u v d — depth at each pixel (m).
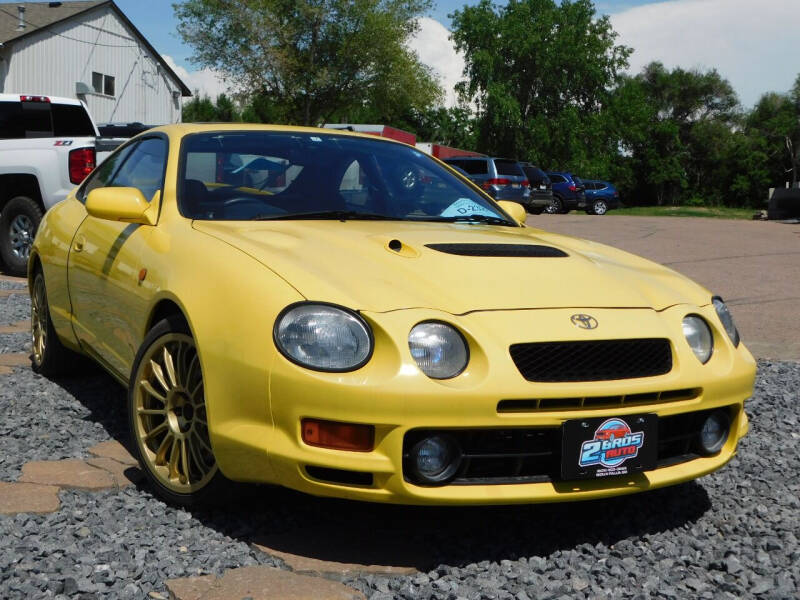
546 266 2.99
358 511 2.98
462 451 2.53
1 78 30.22
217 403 2.65
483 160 25.36
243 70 40.78
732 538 2.95
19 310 7.20
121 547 2.58
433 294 2.65
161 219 3.39
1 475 3.21
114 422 3.98
